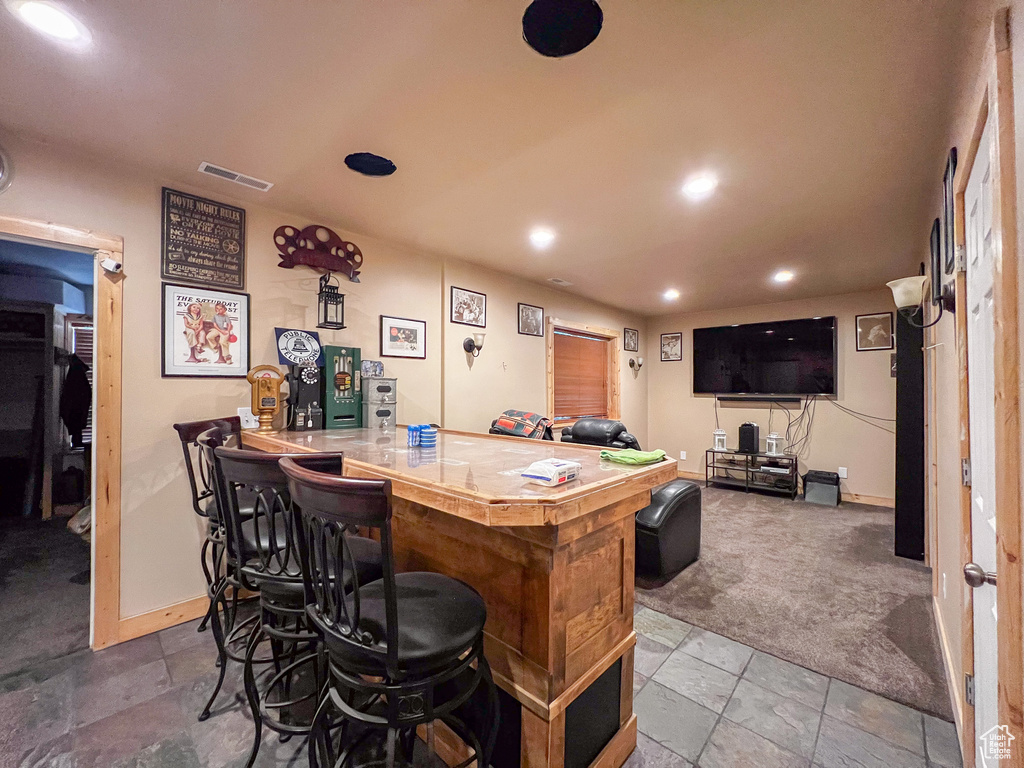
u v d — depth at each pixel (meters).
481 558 1.31
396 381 3.17
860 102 1.62
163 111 1.70
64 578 2.65
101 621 2.03
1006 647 0.85
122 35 1.31
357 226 2.90
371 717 0.97
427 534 1.50
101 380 2.04
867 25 1.27
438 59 1.43
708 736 1.54
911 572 2.91
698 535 3.11
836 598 2.55
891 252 3.41
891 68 1.44
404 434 2.39
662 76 1.51
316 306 2.82
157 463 2.21
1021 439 0.83
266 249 2.60
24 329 3.88
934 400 2.47
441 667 0.99
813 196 2.43
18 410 3.84
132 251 2.13
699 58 1.42
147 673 1.85
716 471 5.79
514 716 1.22
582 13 1.24
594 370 5.58
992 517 1.11
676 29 1.29
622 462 1.45
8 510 3.78
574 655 1.21
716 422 5.88
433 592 1.16
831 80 1.51
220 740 1.49
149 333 2.18
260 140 1.91
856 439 4.84
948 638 1.88
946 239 1.77
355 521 0.88
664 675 1.87
